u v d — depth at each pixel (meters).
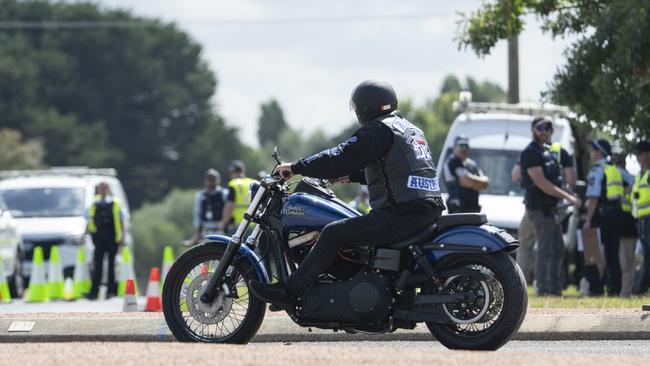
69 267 72.50
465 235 26.50
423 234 26.86
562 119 65.50
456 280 26.69
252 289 27.41
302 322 27.45
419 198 26.81
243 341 27.95
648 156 47.59
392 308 26.98
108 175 84.94
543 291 47.41
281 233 27.75
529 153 47.12
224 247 28.16
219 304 27.94
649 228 47.50
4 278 64.56
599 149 51.62
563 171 51.88
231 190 61.97
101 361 22.38
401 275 26.89
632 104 50.69
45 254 72.44
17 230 69.38
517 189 63.34
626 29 49.81
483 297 26.42
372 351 23.59
